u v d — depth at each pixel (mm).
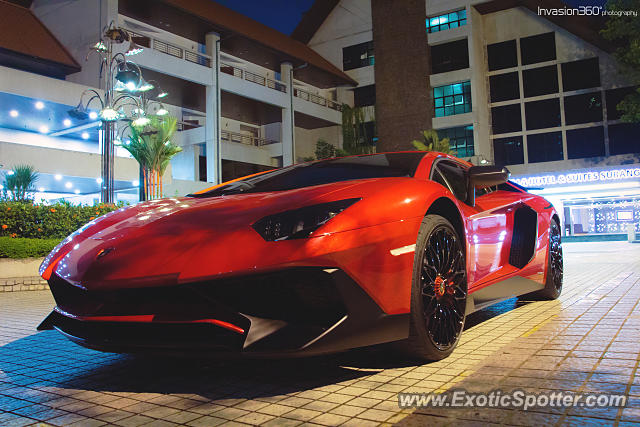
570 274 6152
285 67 29391
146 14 23016
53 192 19641
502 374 1853
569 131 29531
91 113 18219
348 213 1861
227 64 26078
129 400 1781
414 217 2049
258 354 1656
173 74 22250
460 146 30984
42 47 20469
